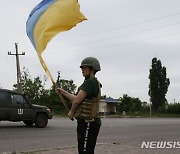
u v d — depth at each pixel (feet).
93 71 16.07
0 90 60.49
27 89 185.78
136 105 256.11
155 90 257.96
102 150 34.78
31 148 36.24
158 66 259.39
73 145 38.58
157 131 60.80
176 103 242.99
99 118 16.01
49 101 185.26
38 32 15.49
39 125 62.85
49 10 15.70
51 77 15.81
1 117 59.77
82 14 15.84
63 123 77.71
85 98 15.58
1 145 38.32
